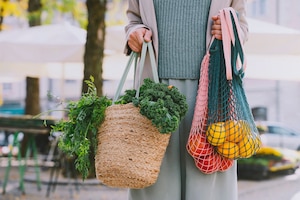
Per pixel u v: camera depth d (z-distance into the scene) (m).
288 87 24.44
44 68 10.04
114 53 8.59
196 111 2.31
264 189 8.41
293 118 24.38
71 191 7.06
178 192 2.41
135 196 2.45
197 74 2.41
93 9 8.14
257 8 24.55
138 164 2.13
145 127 2.14
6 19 20.47
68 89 27.69
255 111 24.84
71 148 2.31
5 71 9.95
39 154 9.09
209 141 2.26
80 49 8.05
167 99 2.14
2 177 8.55
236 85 2.30
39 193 7.27
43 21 13.53
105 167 2.15
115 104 2.25
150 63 2.46
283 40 6.92
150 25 2.44
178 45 2.41
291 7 23.94
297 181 9.36
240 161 9.31
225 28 2.30
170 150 2.39
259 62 7.42
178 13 2.42
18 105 28.02
